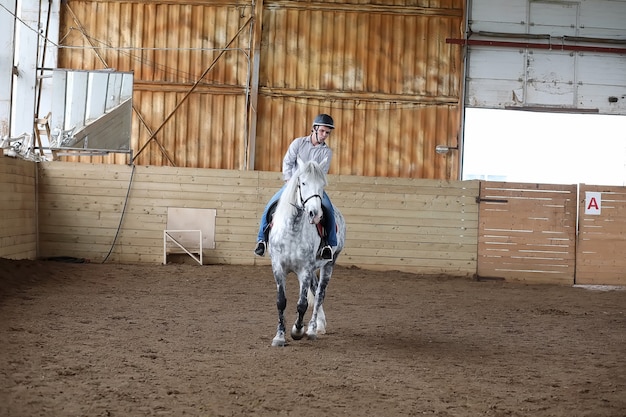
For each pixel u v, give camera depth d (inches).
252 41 778.8
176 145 776.9
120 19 776.9
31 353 282.0
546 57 794.8
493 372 286.5
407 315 441.4
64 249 655.1
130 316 388.8
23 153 666.8
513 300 539.8
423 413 223.1
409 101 789.2
